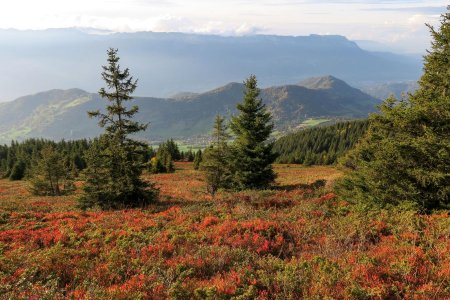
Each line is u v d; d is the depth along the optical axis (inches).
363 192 634.8
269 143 1172.5
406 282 300.7
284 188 1199.6
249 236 471.8
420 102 542.3
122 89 848.3
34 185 1644.9
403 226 464.1
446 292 272.2
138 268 367.6
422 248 380.8
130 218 669.3
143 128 876.6
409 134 557.3
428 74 541.6
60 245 459.2
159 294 299.0
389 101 594.6
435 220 467.5
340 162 970.7
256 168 1157.7
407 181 541.0
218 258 381.1
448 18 525.3
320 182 1200.2
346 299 268.2
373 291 272.7
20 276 341.4
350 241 443.5
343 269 322.3
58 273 360.5
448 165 498.0
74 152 3777.1
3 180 2915.8
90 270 366.9
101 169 882.1
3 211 826.8
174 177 2235.5
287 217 585.0
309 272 324.5
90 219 674.2
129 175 863.7
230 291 290.7
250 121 1167.0
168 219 652.1
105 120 855.7
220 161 1243.8
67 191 1669.5
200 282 320.8
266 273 332.5
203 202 853.2
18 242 500.7
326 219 549.0
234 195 918.4
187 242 462.6
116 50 828.0
